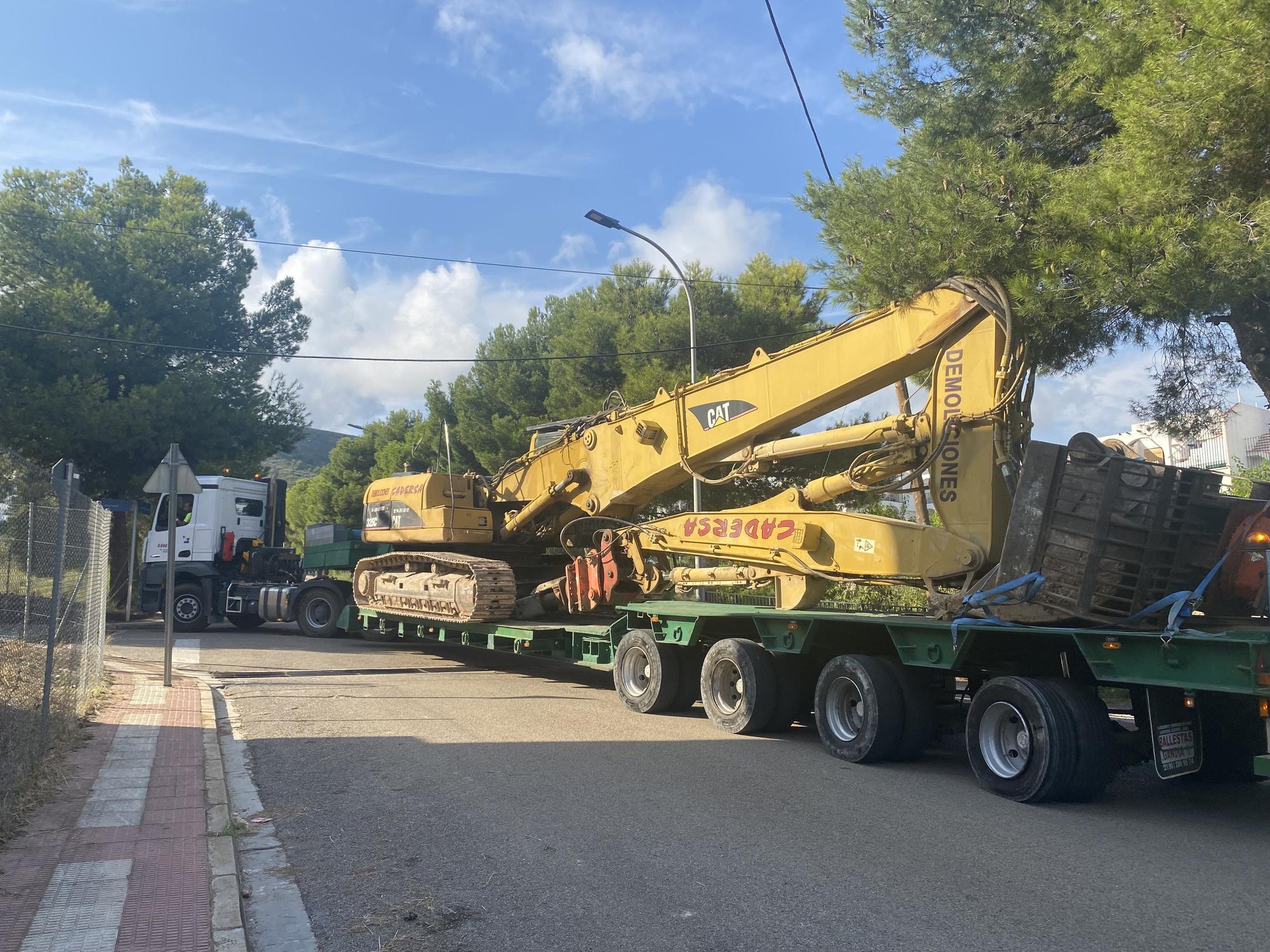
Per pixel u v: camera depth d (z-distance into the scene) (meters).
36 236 27.36
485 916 4.41
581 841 5.53
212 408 28.75
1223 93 7.48
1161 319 8.38
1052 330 8.34
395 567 15.61
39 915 4.26
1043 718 6.42
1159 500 6.61
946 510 7.73
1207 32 7.57
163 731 8.50
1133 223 7.92
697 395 10.37
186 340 29.58
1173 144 7.88
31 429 25.41
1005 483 7.45
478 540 14.05
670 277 24.95
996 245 8.21
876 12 11.59
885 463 8.26
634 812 6.13
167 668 11.21
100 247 27.80
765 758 7.95
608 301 25.69
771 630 9.13
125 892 4.55
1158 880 4.88
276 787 6.88
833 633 8.52
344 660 14.78
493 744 8.35
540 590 13.10
